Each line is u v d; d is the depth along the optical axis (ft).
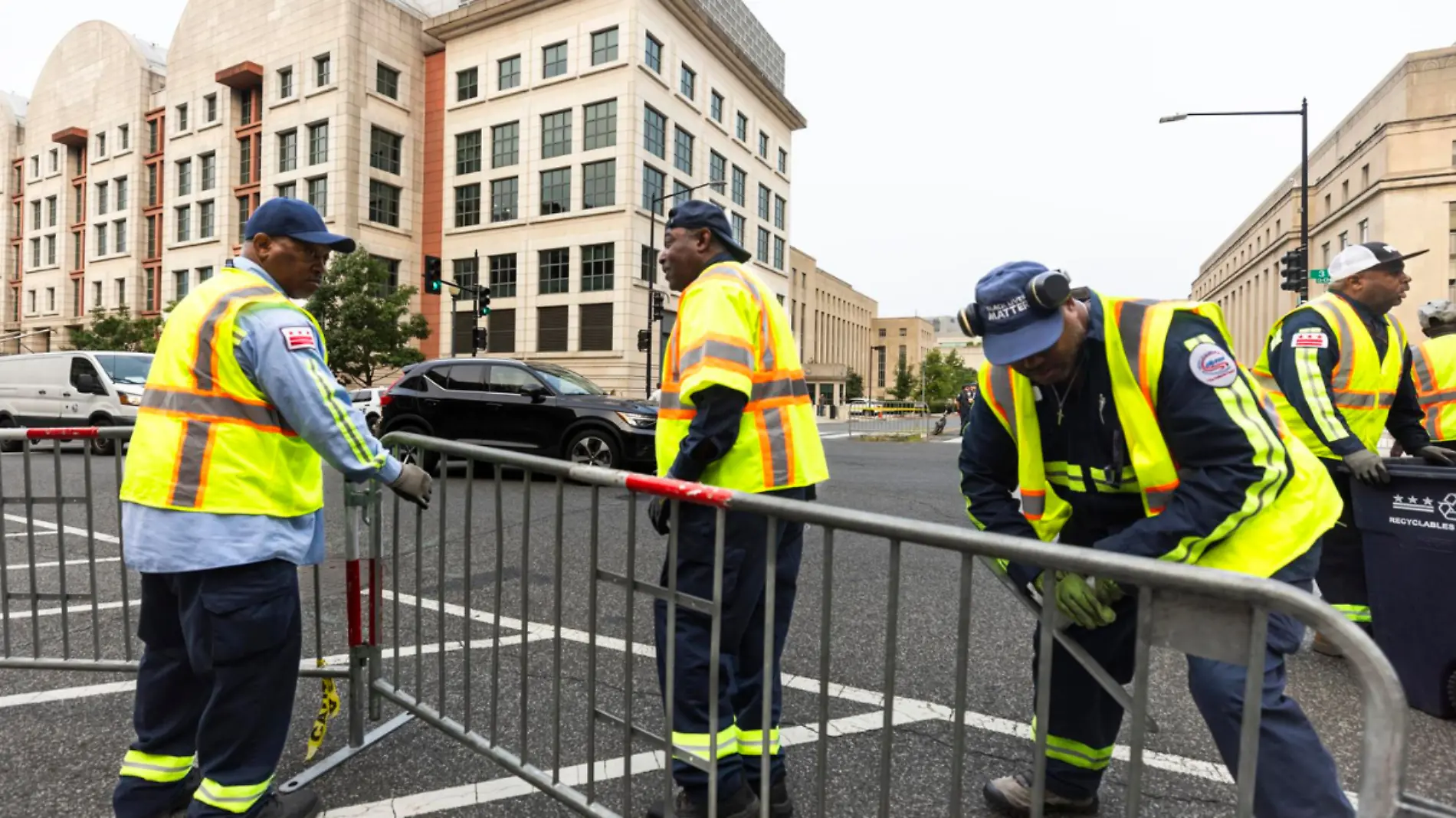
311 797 7.14
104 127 162.91
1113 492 5.99
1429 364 13.33
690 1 122.01
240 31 134.41
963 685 4.45
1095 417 5.82
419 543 8.25
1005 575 5.66
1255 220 243.81
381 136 127.85
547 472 6.81
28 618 13.55
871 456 51.49
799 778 7.90
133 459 6.38
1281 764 5.01
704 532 6.64
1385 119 159.74
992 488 6.66
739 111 145.48
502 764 7.47
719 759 6.72
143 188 156.46
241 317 6.27
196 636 6.35
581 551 18.40
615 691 10.16
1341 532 10.96
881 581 15.47
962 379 256.73
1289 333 10.61
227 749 6.45
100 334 138.31
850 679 10.54
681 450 6.52
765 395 6.95
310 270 7.03
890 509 26.55
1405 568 9.25
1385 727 3.15
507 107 123.03
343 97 120.78
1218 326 5.44
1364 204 158.51
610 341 114.21
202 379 6.25
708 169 133.49
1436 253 144.36
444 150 130.52
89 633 12.60
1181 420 5.19
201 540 6.11
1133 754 4.03
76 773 7.90
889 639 4.73
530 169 120.78
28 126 181.88
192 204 143.95
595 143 115.55
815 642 11.96
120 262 159.12
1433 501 8.96
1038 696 4.32
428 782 7.77
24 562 17.76
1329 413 9.98
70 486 29.89
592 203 116.16
